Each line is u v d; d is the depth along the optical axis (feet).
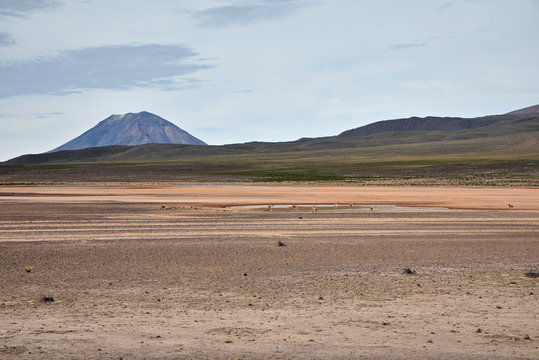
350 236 89.40
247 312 39.83
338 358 28.76
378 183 313.32
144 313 39.37
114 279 53.06
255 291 47.65
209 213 132.57
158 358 28.68
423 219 118.62
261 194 217.36
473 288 49.03
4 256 66.95
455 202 173.37
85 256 67.46
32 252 70.49
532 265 62.34
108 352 29.66
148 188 269.23
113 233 92.22
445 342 32.01
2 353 29.35
